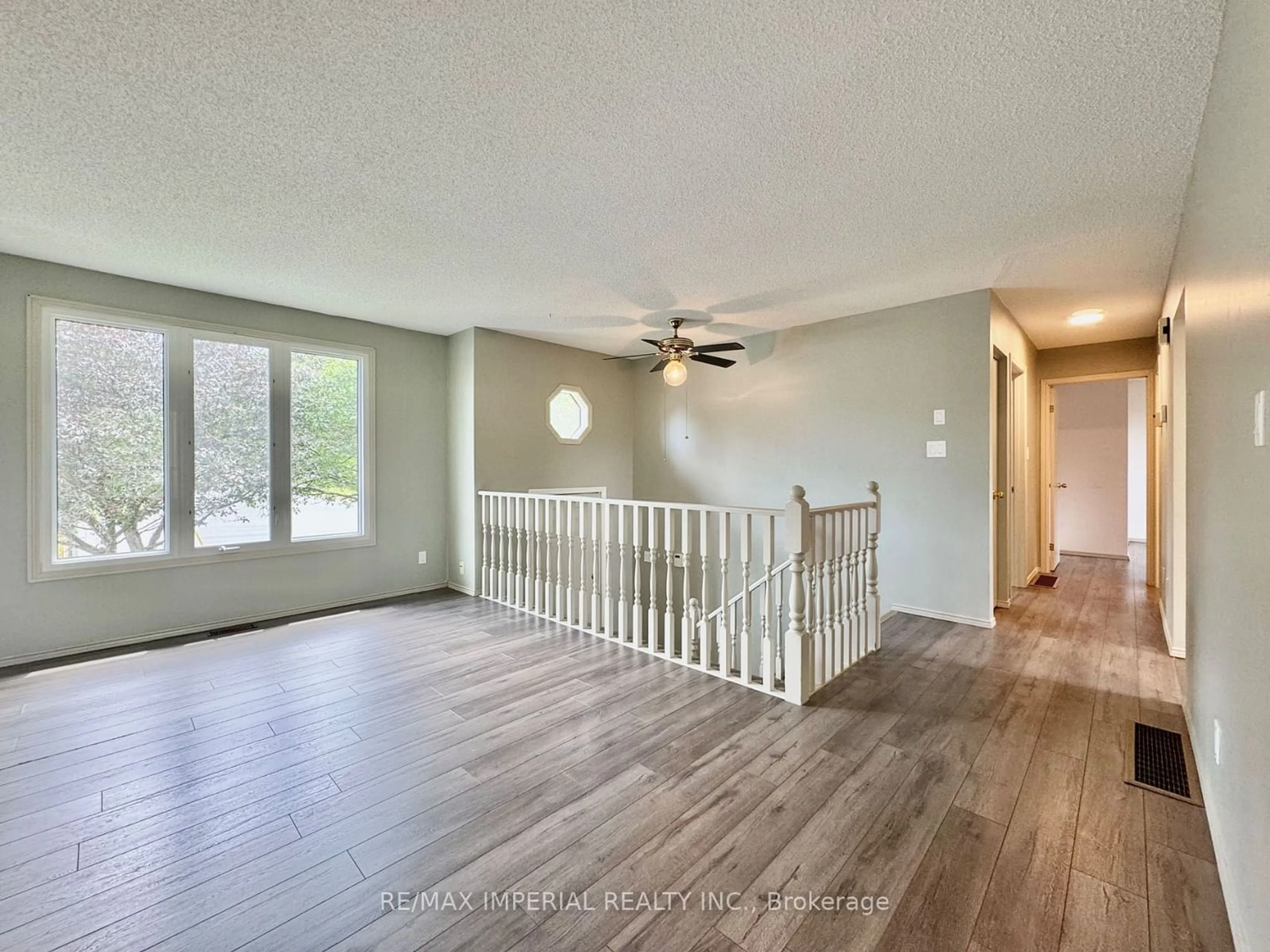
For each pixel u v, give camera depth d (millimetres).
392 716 2561
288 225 2783
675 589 5738
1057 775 2053
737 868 1595
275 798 1936
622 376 6094
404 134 2014
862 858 1630
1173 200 2492
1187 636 2471
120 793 1964
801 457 4816
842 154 2148
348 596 4582
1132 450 7777
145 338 3656
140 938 1367
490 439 4977
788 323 4730
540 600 4270
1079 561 6539
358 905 1470
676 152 2139
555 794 1954
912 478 4168
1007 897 1484
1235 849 1394
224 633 3803
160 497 3715
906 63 1655
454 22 1492
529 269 3402
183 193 2449
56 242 2990
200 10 1439
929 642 3541
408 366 4934
